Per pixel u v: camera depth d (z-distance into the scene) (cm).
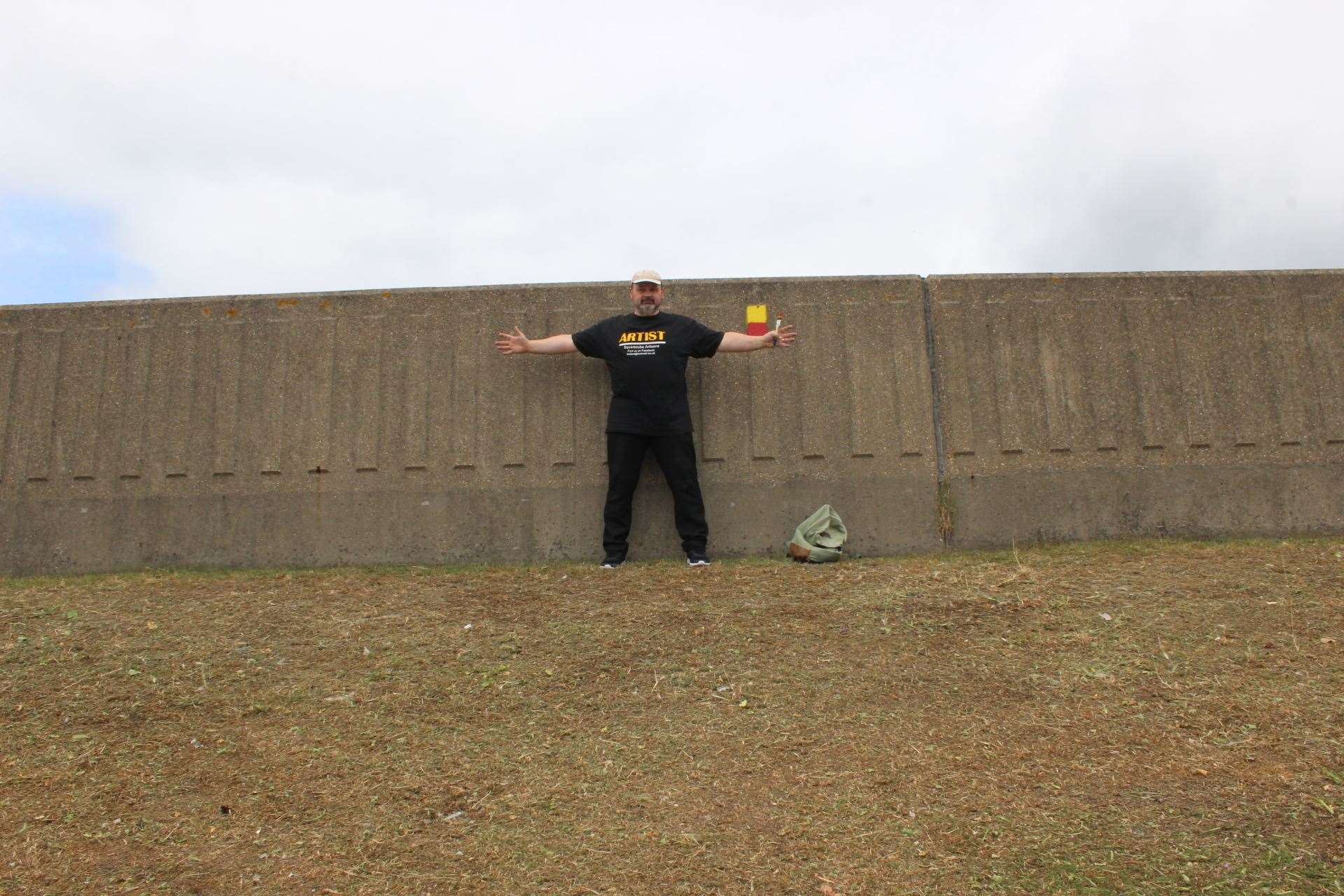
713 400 807
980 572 682
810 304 820
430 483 805
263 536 806
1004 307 824
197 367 827
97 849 375
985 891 343
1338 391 826
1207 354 825
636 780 421
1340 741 429
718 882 351
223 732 468
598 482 799
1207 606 597
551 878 355
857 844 371
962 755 433
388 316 825
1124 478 810
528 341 775
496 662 543
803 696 494
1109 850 362
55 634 590
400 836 383
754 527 796
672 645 558
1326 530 809
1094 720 461
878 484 802
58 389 830
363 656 555
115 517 813
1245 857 354
